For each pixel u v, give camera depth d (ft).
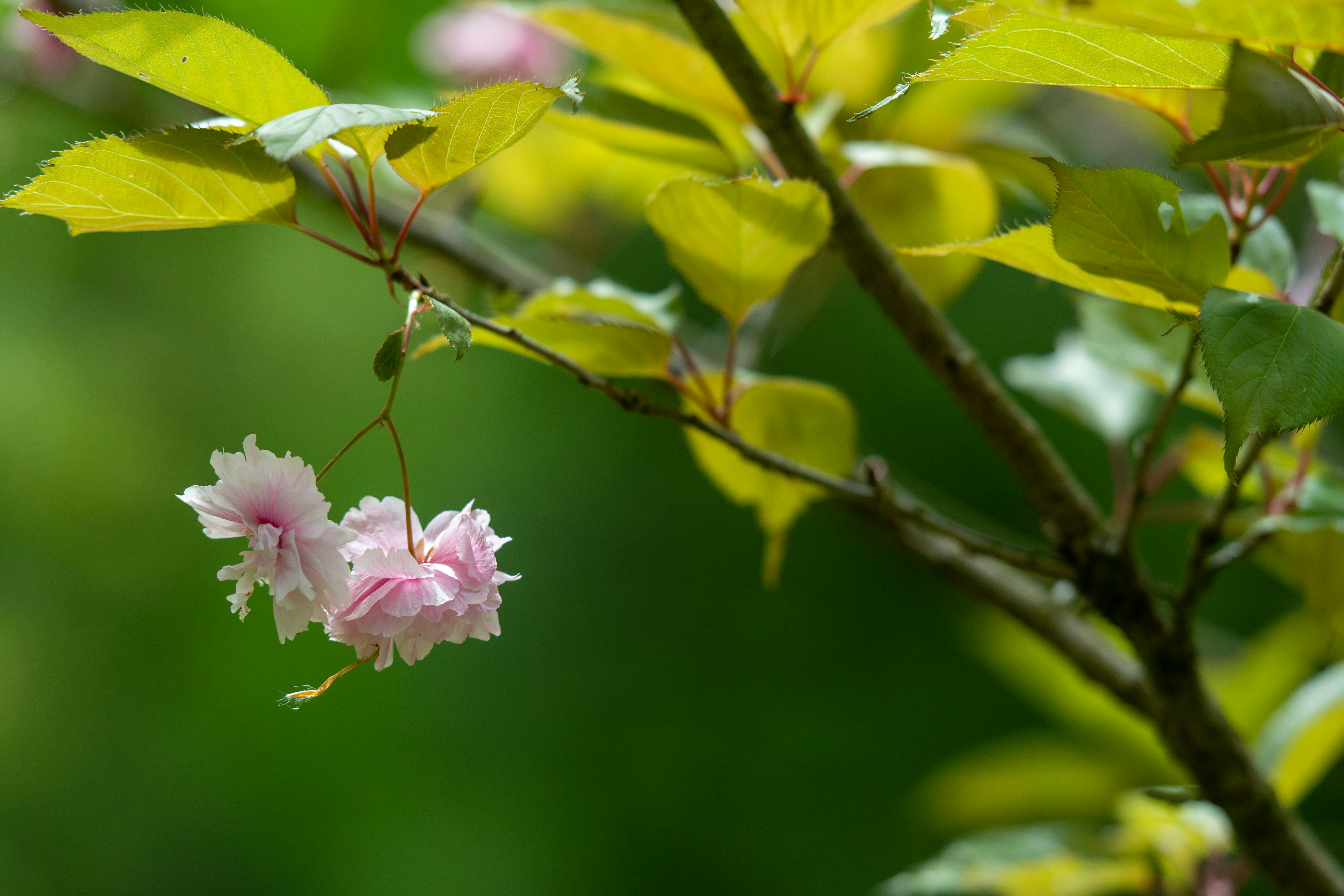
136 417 29.60
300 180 7.54
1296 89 6.37
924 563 7.20
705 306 20.18
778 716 21.08
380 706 24.45
